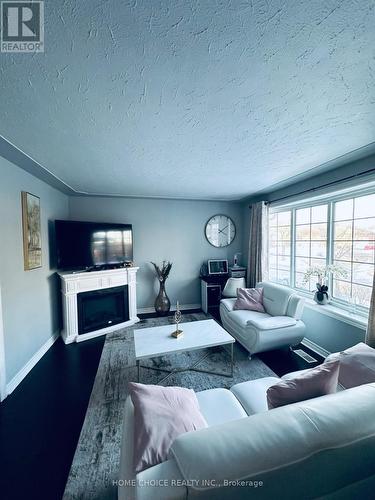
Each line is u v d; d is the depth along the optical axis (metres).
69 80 1.12
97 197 4.11
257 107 1.40
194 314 4.31
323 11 0.80
